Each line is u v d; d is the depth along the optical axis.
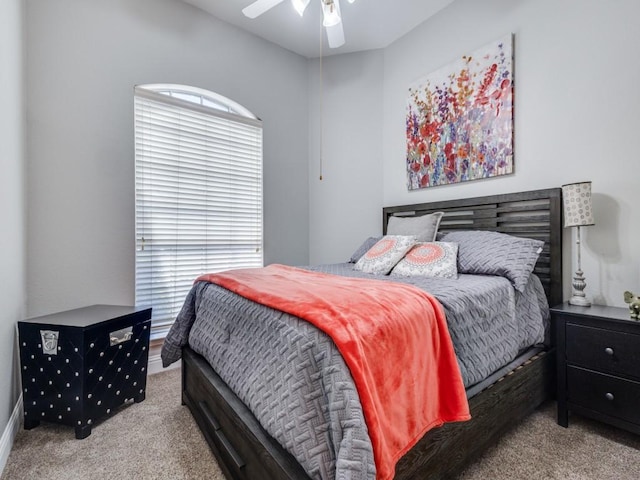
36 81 1.94
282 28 2.90
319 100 3.39
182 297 2.59
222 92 2.78
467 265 1.98
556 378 1.76
